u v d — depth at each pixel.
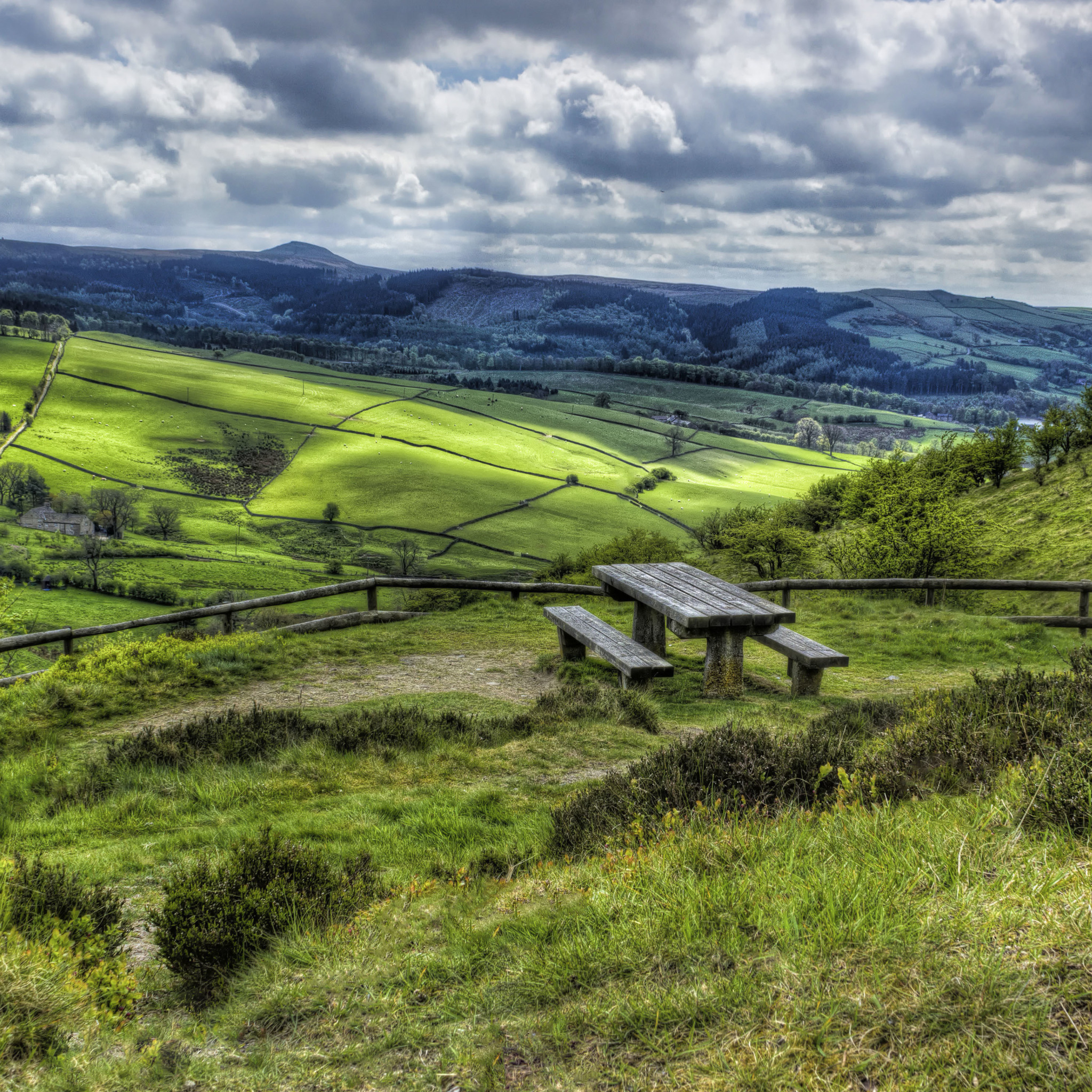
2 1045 2.27
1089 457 41.59
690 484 155.75
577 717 6.59
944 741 4.06
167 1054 2.32
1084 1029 1.70
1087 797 2.75
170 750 5.84
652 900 2.71
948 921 2.14
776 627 7.12
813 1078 1.71
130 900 3.71
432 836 4.37
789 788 4.09
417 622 11.12
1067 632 10.72
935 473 48.75
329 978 2.65
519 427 199.62
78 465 144.12
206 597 88.06
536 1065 2.03
